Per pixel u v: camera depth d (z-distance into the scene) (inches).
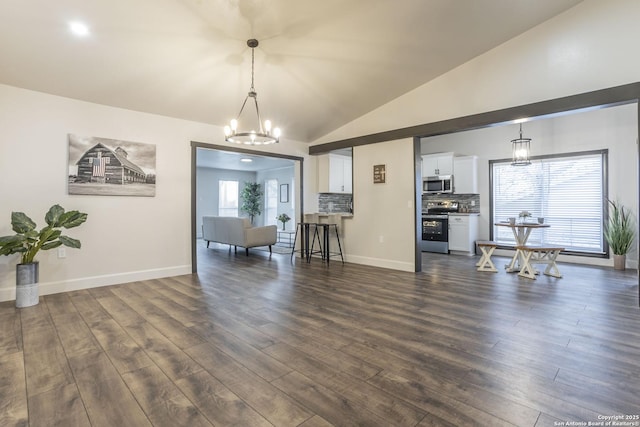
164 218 187.6
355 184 232.1
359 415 64.2
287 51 148.2
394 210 210.4
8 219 142.7
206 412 65.2
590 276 186.4
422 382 76.0
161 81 156.9
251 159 345.7
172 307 132.3
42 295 150.0
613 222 208.2
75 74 142.6
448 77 180.9
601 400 68.4
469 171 279.3
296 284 170.6
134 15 115.7
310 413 64.9
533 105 152.5
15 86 144.6
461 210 293.3
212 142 207.9
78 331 106.8
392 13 130.2
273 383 75.9
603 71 136.1
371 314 123.3
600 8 136.4
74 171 158.4
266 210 448.8
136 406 67.1
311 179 269.7
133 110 177.0
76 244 139.3
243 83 170.1
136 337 102.0
